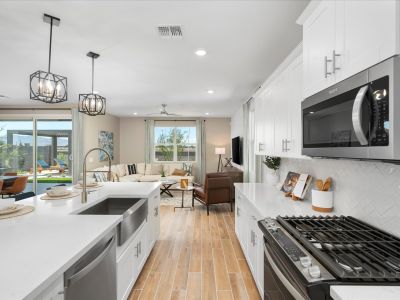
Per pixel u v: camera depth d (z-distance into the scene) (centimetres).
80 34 239
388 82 86
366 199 152
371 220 147
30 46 266
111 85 430
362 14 103
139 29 229
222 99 554
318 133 141
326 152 131
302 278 92
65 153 649
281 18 210
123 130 872
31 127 648
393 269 91
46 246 111
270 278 139
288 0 184
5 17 207
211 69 343
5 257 100
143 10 197
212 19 211
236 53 286
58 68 339
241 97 532
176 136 877
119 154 870
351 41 111
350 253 106
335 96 122
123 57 298
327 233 130
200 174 856
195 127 875
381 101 89
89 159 664
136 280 238
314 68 148
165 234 375
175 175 792
